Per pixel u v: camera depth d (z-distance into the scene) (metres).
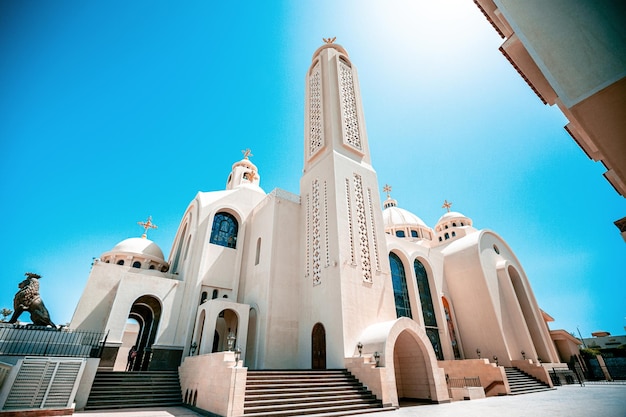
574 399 13.40
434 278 25.03
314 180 21.42
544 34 3.90
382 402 11.70
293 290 19.00
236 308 17.69
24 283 14.19
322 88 24.47
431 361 14.48
